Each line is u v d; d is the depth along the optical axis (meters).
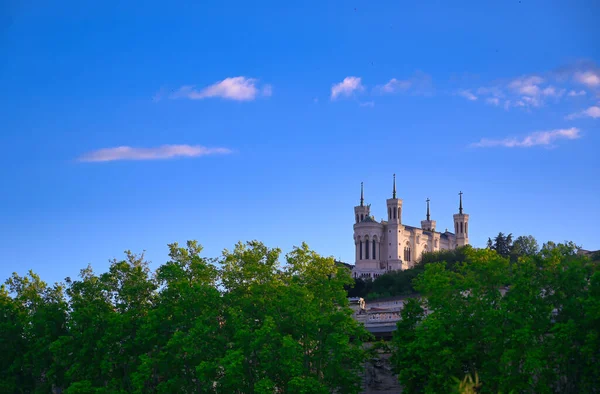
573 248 100.69
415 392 93.75
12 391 112.31
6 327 113.50
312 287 105.75
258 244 113.00
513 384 83.44
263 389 89.88
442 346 89.38
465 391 65.50
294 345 91.44
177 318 101.00
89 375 104.19
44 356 110.56
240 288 106.44
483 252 106.50
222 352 98.69
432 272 99.62
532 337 87.75
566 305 90.31
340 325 96.00
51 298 123.75
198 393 98.94
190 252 111.56
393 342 97.62
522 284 90.56
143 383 96.44
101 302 109.06
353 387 95.44
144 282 109.38
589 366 85.38
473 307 91.19
